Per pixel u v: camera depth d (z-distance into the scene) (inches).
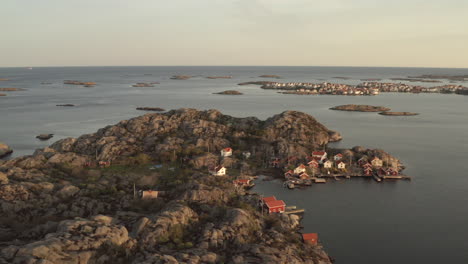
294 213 3420.3
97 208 3009.4
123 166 4466.0
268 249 2341.3
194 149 4985.2
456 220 3289.9
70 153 4569.4
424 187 4183.1
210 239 2433.6
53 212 2940.5
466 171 4785.9
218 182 3858.3
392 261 2615.7
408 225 3186.5
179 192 3425.2
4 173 3553.2
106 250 2151.8
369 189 4119.1
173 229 2519.7
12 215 2839.6
